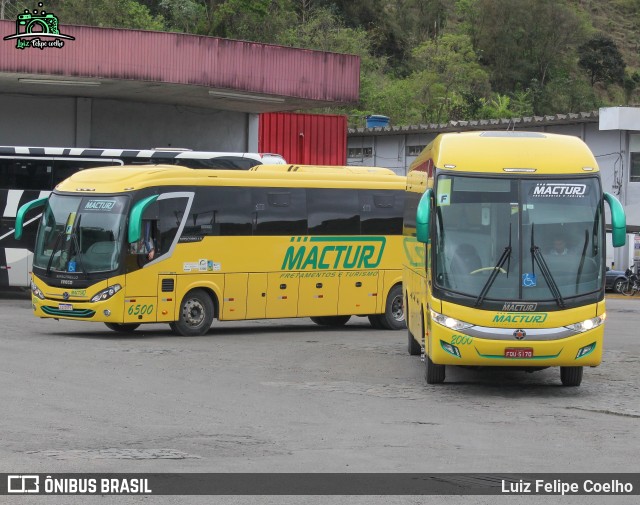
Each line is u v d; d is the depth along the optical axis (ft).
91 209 73.51
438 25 385.70
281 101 124.26
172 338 74.33
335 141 154.20
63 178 98.63
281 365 60.75
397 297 86.53
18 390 47.78
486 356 49.52
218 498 28.48
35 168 98.68
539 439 38.70
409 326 65.00
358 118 264.52
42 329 77.97
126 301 72.49
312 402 47.14
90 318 72.13
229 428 39.88
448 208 50.88
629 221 165.68
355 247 84.12
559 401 49.03
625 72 430.20
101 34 108.27
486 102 305.32
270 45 117.50
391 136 181.06
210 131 135.85
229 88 115.03
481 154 51.55
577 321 49.55
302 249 81.35
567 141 52.60
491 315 49.37
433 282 50.57
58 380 51.37
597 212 50.83
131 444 36.06
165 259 74.28
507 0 373.20
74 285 72.49
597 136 166.61
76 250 72.95
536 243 50.11
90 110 125.70
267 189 79.87
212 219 76.84
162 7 268.00
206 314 76.79
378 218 85.35
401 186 86.58
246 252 78.54
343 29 318.24
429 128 172.04
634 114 162.61
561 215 50.57
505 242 50.11
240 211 78.33
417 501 28.60
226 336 77.46
